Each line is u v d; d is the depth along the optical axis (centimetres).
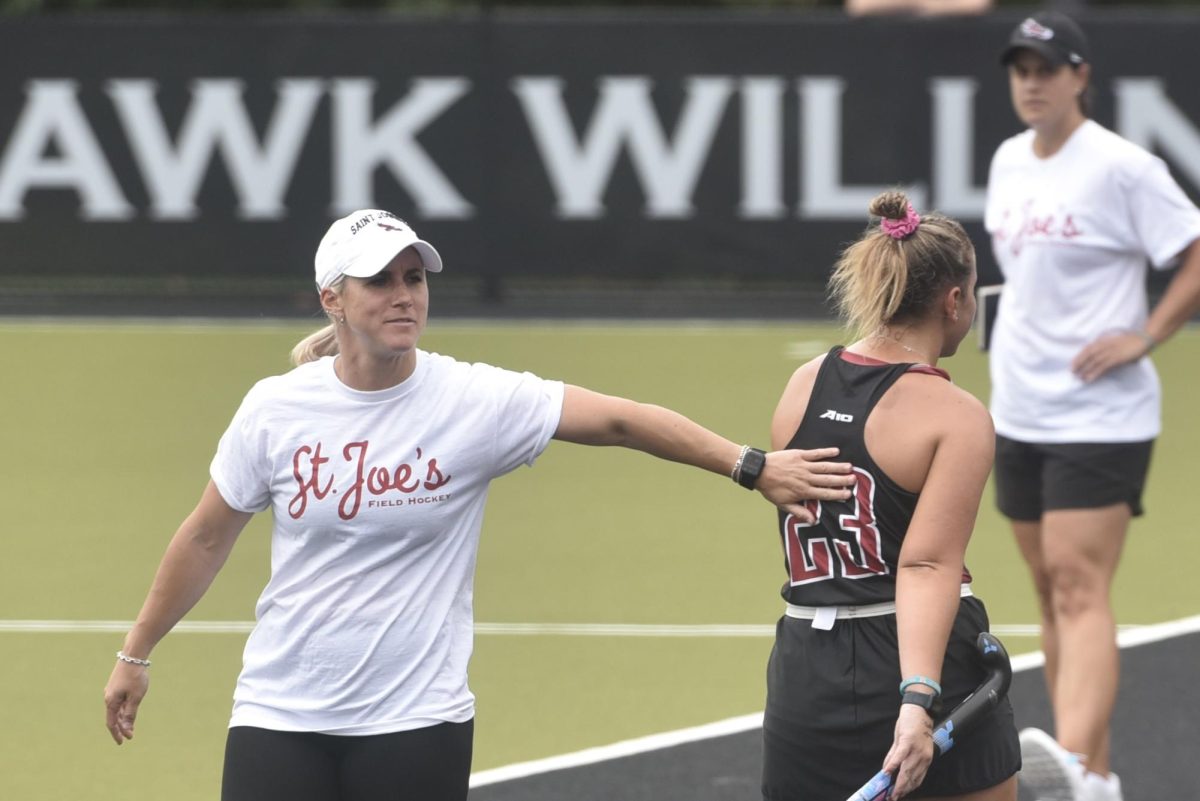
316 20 6078
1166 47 5825
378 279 1464
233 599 3120
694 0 8975
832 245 6072
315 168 6150
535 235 6156
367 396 1495
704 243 6112
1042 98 2170
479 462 1513
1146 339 2148
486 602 3103
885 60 5956
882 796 1405
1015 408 2223
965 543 1459
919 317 1534
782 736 1521
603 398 1547
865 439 1484
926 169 5981
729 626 2950
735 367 5209
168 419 4650
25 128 6194
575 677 2683
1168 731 2405
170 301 6266
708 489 3984
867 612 1483
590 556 3409
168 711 2539
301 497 1494
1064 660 2130
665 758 2316
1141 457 2169
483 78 6084
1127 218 2164
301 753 1509
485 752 2348
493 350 5469
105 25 6119
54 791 2228
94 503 3812
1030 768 1917
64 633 2923
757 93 6028
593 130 6091
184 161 6178
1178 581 3206
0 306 6244
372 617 1498
